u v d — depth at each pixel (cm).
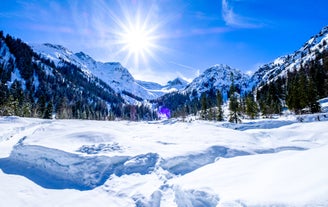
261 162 901
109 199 882
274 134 2231
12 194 905
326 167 586
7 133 2444
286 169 684
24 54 14088
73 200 884
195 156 1232
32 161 1252
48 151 1216
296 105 4941
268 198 533
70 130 1719
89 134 1541
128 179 1021
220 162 1098
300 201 475
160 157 1162
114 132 1695
